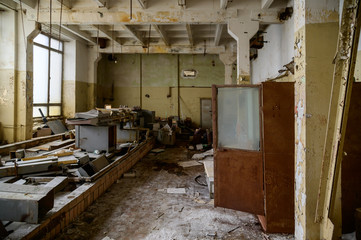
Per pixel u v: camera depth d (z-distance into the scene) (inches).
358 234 90.5
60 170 154.0
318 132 86.2
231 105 116.0
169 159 261.4
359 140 98.0
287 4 223.8
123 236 103.3
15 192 96.3
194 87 503.5
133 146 250.4
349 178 99.0
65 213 109.9
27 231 87.0
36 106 319.9
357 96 97.3
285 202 106.5
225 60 399.5
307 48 85.7
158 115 508.4
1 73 252.7
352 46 77.3
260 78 332.5
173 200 143.9
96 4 243.9
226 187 117.7
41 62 327.9
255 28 234.4
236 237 103.2
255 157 110.5
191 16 239.5
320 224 87.0
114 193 155.2
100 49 416.2
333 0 84.8
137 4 241.9
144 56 507.5
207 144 334.3
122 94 511.2
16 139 255.8
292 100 106.0
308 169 87.1
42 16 248.8
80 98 394.3
